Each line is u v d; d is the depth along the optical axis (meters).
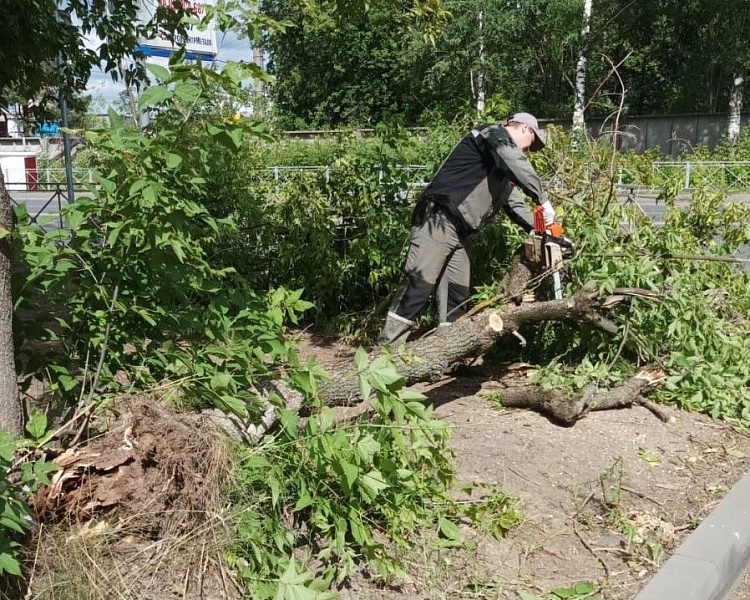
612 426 4.23
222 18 3.15
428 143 6.37
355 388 3.73
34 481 2.31
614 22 26.98
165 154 2.65
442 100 28.56
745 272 5.59
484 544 3.05
